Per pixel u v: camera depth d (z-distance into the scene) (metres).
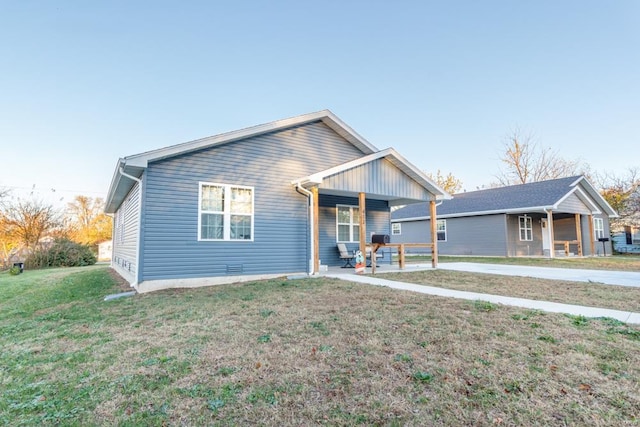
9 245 23.23
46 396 2.78
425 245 11.12
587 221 19.83
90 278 11.84
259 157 9.53
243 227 9.14
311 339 3.92
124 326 4.77
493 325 4.25
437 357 3.31
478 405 2.47
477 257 18.08
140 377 3.06
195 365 3.29
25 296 8.48
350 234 12.14
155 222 7.94
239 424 2.31
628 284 7.50
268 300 6.11
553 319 4.46
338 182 9.37
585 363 3.10
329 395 2.66
